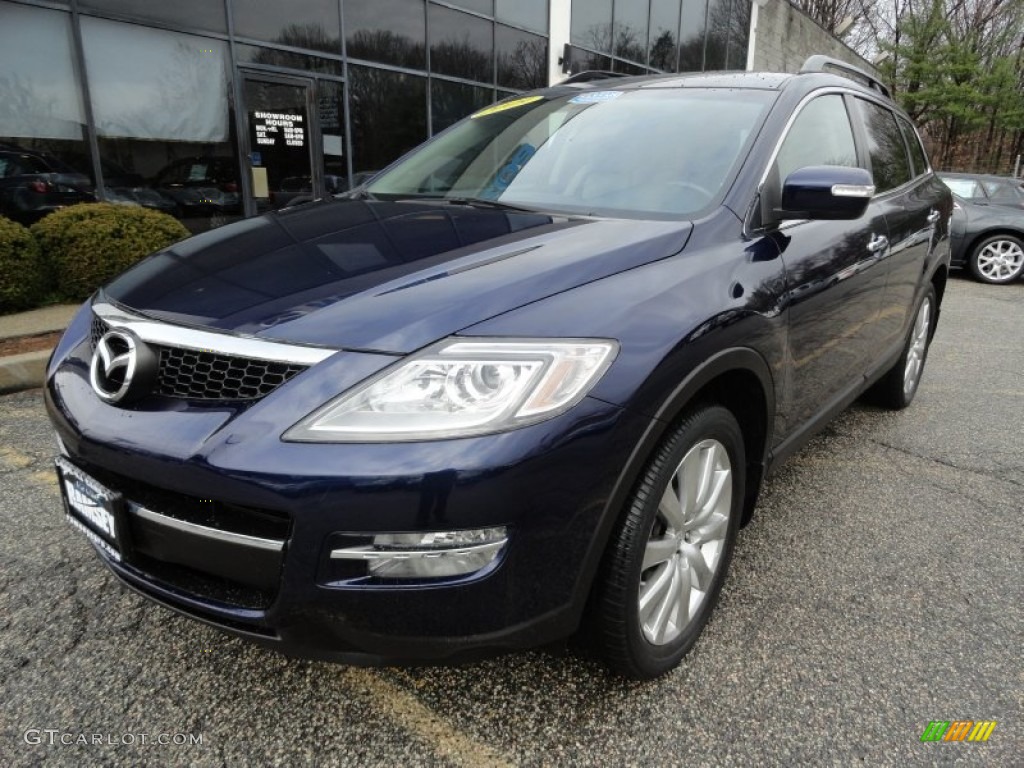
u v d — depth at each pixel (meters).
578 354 1.59
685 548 2.01
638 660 1.87
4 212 6.62
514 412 1.49
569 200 2.50
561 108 3.07
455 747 1.78
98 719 1.84
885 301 3.32
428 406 1.48
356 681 2.00
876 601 2.41
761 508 3.09
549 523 1.53
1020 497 3.24
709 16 16.25
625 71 14.04
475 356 1.53
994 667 2.10
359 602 1.48
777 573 2.58
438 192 2.83
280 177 8.69
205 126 7.91
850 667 2.08
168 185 7.72
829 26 32.59
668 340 1.73
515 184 2.69
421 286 1.72
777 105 2.62
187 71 7.65
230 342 1.62
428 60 10.14
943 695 1.98
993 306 8.56
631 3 13.80
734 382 2.15
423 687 1.98
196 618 1.67
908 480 3.40
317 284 1.80
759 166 2.38
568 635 1.67
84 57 6.87
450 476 1.44
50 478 3.18
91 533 1.87
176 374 1.70
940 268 4.27
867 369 3.34
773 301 2.17
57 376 1.98
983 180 11.03
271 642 1.58
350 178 9.44
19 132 6.61
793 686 2.00
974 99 23.30
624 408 1.61
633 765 1.73
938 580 2.55
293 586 1.49
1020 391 4.94
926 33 23.38
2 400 4.25
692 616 2.08
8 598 2.32
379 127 9.70
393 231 2.16
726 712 1.90
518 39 11.57
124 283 2.12
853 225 2.88
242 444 1.50
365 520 1.44
